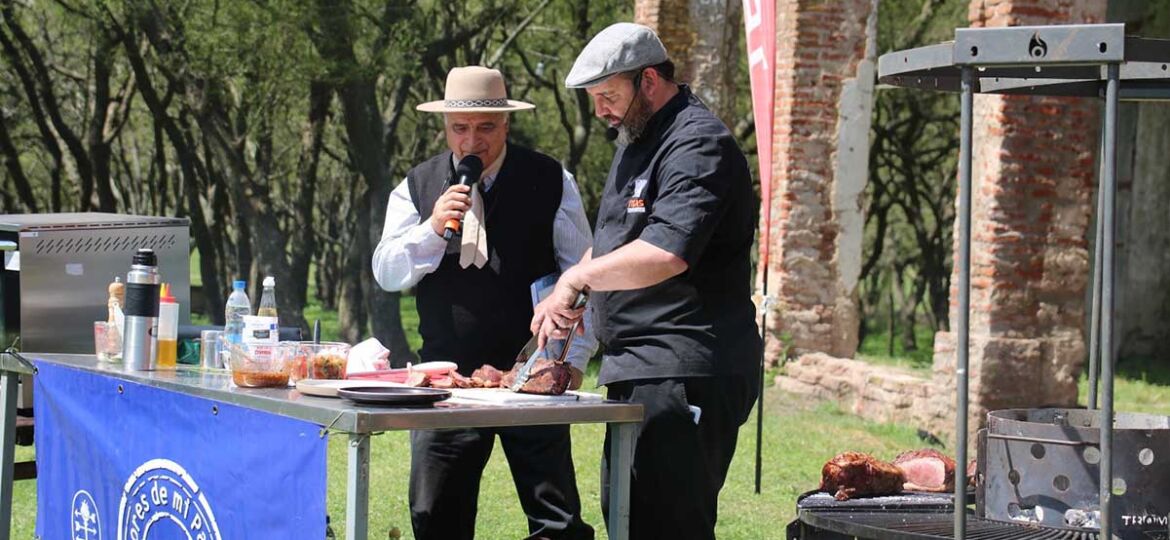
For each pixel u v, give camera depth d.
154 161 30.59
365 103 19.11
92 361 4.60
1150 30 17.02
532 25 23.72
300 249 23.03
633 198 3.89
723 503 7.41
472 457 4.80
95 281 5.15
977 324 9.35
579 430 9.73
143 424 4.07
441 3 20.53
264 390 3.66
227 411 3.65
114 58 22.39
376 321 19.94
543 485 4.94
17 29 21.61
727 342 3.91
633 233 3.89
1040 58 2.93
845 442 9.75
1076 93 3.93
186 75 18.77
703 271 3.90
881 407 10.89
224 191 27.09
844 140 12.27
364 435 3.14
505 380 3.96
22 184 24.00
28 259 4.96
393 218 4.91
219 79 18.33
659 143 3.86
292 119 25.94
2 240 5.07
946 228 29.16
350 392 3.33
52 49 23.91
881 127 25.84
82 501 4.49
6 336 5.06
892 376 10.91
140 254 4.32
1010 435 3.44
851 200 12.34
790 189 12.28
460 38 20.58
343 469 7.99
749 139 24.09
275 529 3.43
